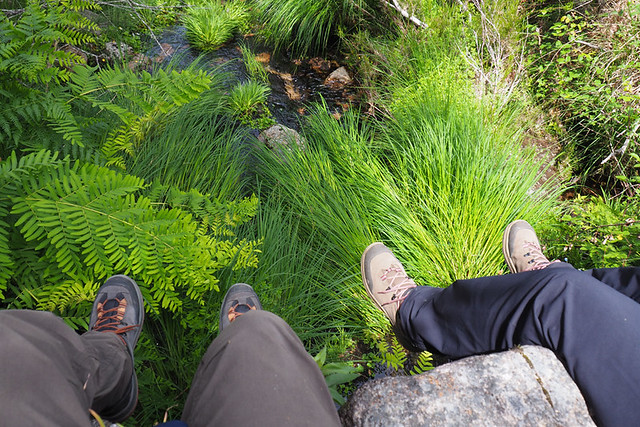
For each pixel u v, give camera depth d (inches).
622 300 52.6
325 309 97.8
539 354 53.1
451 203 110.0
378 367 92.2
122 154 104.7
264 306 86.1
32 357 31.6
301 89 190.9
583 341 51.2
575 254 105.2
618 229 99.1
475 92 147.5
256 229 107.6
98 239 60.4
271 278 93.4
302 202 114.0
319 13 203.9
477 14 175.2
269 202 114.1
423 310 73.7
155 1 203.5
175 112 126.7
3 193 58.2
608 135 135.6
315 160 123.3
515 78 155.8
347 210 111.8
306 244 105.7
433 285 99.9
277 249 98.1
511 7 171.0
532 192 119.9
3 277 55.2
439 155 114.7
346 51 206.5
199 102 143.9
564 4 170.4
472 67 155.1
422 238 103.1
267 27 215.9
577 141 146.4
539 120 151.9
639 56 142.3
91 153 82.2
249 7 225.6
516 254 94.7
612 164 134.7
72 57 75.3
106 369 48.5
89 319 67.7
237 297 75.6
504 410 48.9
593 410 49.4
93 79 76.4
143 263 62.6
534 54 166.9
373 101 169.3
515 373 51.5
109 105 75.4
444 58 155.0
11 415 27.1
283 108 177.6
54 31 72.6
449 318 67.6
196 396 39.9
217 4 217.9
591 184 140.6
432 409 49.1
